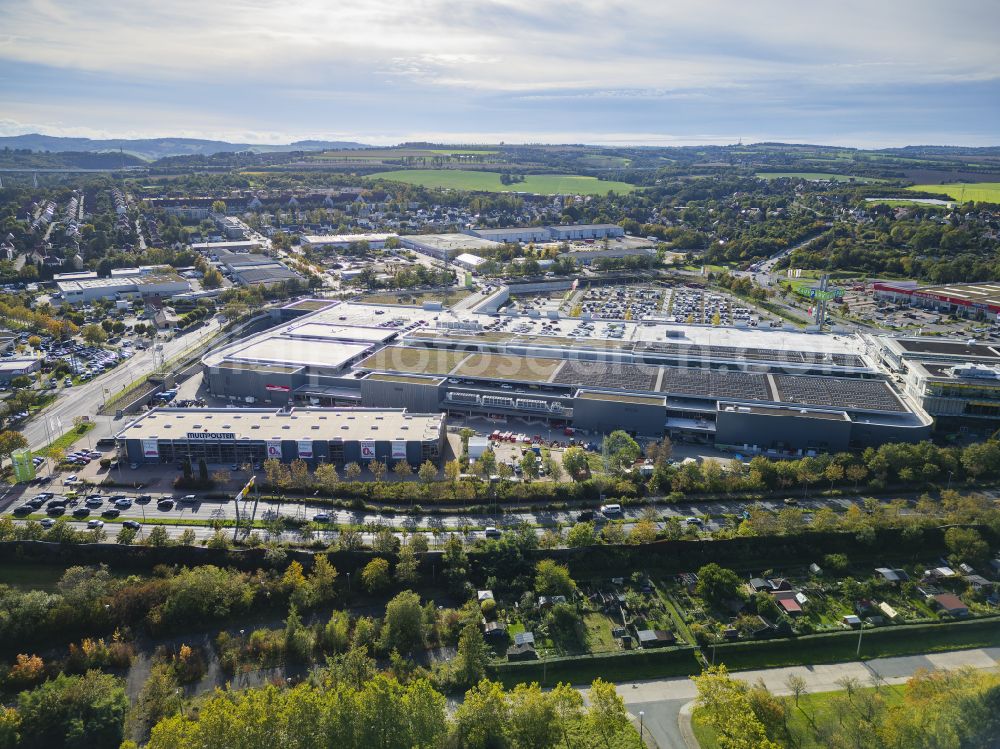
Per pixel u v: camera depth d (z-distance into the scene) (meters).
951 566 159.88
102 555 160.00
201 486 191.75
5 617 135.75
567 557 161.25
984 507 173.62
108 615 139.38
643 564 161.12
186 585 140.25
